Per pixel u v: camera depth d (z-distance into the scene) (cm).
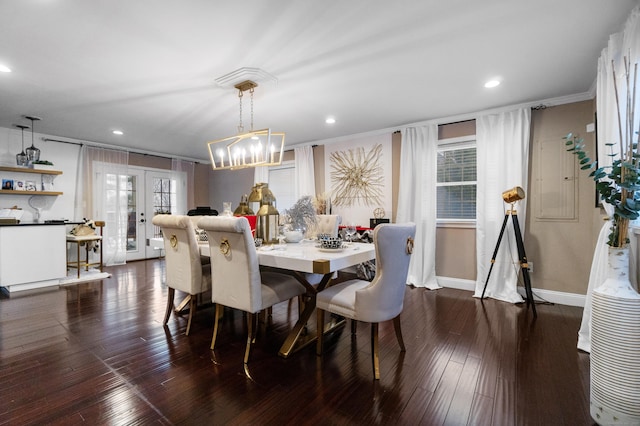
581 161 163
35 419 146
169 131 459
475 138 381
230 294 210
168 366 196
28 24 195
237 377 183
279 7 181
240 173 667
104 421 144
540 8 184
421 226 409
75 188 512
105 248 535
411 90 307
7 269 371
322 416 148
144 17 189
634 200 142
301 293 240
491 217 359
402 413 150
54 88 297
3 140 442
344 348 224
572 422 144
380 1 176
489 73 270
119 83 286
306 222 301
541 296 337
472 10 185
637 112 180
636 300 137
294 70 262
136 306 318
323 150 524
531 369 191
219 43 219
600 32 208
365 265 435
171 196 650
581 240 317
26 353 213
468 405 156
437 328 261
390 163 451
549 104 330
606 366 142
